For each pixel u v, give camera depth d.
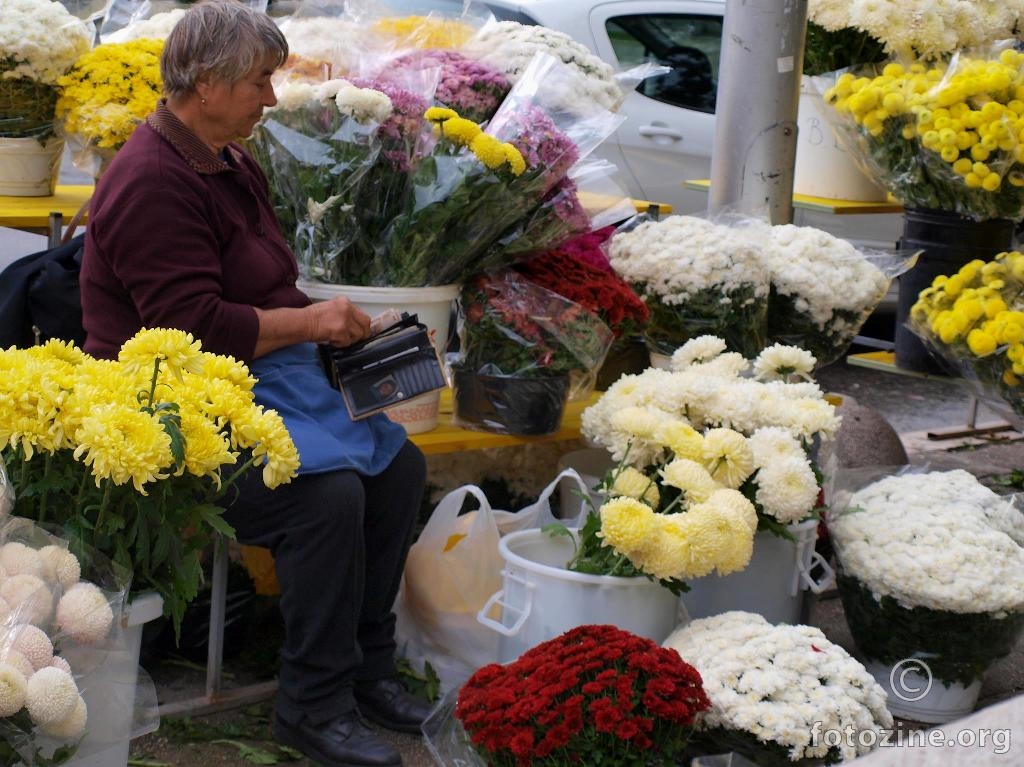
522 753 2.00
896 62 4.63
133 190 2.58
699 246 3.60
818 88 4.63
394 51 3.54
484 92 3.46
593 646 2.16
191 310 2.58
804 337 3.93
